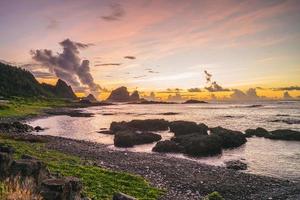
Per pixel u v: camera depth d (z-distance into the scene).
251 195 30.98
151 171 38.19
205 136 58.53
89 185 27.08
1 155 16.91
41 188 15.34
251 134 78.62
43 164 18.27
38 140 57.41
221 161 49.75
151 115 156.38
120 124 92.06
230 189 32.50
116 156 47.72
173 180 34.53
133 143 65.06
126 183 29.39
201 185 33.28
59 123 109.88
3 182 15.16
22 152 38.28
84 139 72.50
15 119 113.56
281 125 101.06
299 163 47.94
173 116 148.12
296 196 30.86
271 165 46.72
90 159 43.53
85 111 194.00
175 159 47.28
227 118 132.38
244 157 52.94
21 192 14.11
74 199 16.41
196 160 50.59
